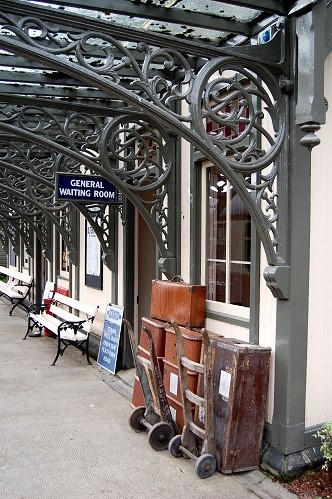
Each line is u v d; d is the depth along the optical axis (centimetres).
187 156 541
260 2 351
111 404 554
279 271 383
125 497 357
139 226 709
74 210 911
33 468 400
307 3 336
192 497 357
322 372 408
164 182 552
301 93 343
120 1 354
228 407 390
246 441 392
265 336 417
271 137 385
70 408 541
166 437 433
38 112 607
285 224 386
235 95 367
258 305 425
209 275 518
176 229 554
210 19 399
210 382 383
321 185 404
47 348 856
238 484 377
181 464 407
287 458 385
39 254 1277
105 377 666
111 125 533
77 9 394
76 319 800
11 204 1046
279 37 377
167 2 368
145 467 402
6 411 532
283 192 385
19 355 799
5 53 472
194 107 354
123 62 344
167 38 350
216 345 414
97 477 385
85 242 877
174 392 453
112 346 694
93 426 488
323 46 340
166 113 350
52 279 1113
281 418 392
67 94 570
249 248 457
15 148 704
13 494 359
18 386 623
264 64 369
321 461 397
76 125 707
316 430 398
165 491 365
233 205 479
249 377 393
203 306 488
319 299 405
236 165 365
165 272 548
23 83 552
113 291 742
